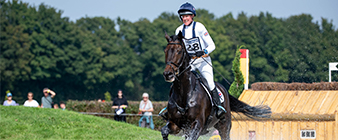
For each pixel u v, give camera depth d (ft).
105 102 45.55
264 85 31.14
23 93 135.64
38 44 137.49
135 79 156.87
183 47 16.79
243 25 150.92
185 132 17.20
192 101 16.84
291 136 27.04
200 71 18.84
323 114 26.32
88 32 154.40
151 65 159.12
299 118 26.89
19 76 130.41
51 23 142.00
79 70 140.26
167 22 166.81
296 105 27.94
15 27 135.74
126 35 162.61
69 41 142.92
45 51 137.49
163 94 156.66
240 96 30.94
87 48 144.05
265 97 29.99
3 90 131.85
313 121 26.66
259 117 22.86
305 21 134.82
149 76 159.43
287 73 124.98
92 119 31.53
